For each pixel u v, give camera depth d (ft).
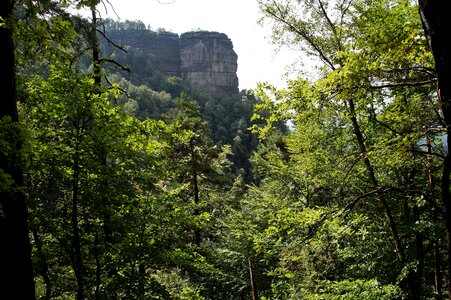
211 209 74.28
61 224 26.71
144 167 30.12
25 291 14.64
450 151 12.25
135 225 29.25
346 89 17.56
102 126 26.63
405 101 27.73
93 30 32.86
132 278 29.30
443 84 10.75
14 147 12.94
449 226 13.01
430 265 35.09
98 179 27.40
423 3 10.72
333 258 33.81
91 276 28.96
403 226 29.01
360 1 27.17
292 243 30.63
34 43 15.97
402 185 30.37
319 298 27.81
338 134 31.22
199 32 523.70
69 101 24.53
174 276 48.19
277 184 57.52
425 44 15.66
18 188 12.51
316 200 48.37
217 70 519.60
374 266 31.27
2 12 14.62
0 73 14.58
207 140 67.77
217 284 60.75
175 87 445.37
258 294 60.34
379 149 20.70
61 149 26.45
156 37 522.47
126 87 344.90
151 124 30.96
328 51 29.99
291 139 34.91
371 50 16.56
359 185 32.30
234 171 256.11
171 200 32.53
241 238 57.67
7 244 14.19
